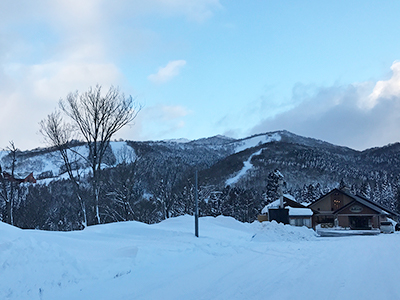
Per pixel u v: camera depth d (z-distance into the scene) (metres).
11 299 5.84
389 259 11.76
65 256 7.84
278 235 20.77
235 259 11.47
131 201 28.38
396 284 7.82
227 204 61.72
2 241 7.84
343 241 19.23
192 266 9.95
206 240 14.44
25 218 31.80
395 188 92.00
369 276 8.73
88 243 10.80
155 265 9.37
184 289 7.22
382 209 56.97
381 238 22.39
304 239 21.22
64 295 6.48
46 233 11.13
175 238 14.02
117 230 15.06
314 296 6.77
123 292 6.86
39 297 6.19
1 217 31.12
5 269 6.44
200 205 37.75
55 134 23.80
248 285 7.64
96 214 23.83
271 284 7.75
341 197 53.34
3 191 27.00
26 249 7.26
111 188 26.59
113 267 8.41
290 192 98.12
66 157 24.20
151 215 32.56
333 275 8.83
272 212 32.81
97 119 23.94
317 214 53.03
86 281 7.34
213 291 7.09
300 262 10.96
